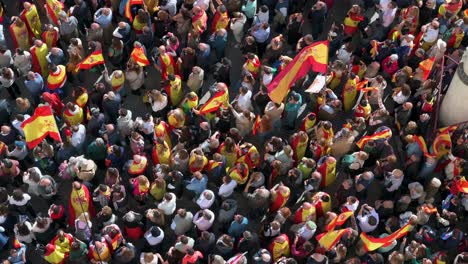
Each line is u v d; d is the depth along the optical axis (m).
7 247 33.59
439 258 31.48
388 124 38.31
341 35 38.69
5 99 38.38
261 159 36.38
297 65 33.59
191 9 38.94
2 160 33.34
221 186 32.97
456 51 37.44
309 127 35.44
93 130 34.94
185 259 30.42
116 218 33.38
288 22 39.69
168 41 37.47
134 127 35.44
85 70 39.53
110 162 33.97
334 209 33.88
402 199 33.06
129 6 38.34
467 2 40.91
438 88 36.44
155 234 31.83
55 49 36.59
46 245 32.06
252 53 37.84
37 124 32.72
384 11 38.50
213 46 38.19
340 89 38.56
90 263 31.56
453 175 34.34
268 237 32.41
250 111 36.28
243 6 39.72
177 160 33.50
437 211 34.16
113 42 37.44
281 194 32.47
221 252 31.36
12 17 40.00
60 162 35.00
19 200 32.50
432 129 36.72
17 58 36.84
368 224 32.56
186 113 35.94
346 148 34.59
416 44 38.44
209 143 33.88
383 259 31.83
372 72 37.69
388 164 33.78
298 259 31.59
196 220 32.12
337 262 31.80
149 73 40.12
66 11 40.78
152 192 32.97
